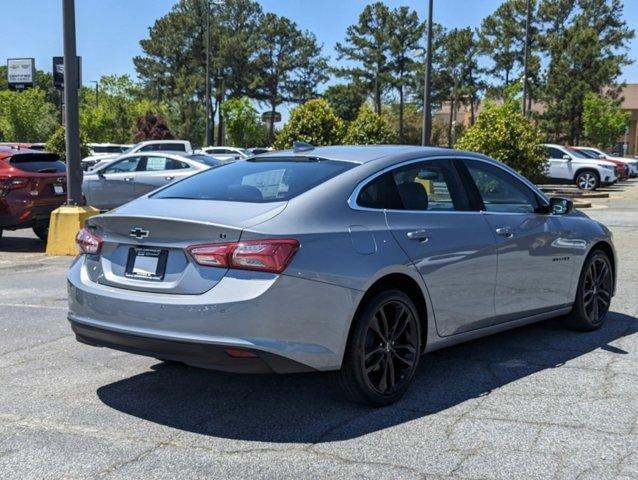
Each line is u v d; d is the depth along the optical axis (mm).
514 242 5426
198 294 4000
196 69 68000
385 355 4520
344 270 4191
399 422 4309
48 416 4438
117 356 5746
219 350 3908
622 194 26531
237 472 3643
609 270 6621
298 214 4215
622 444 3951
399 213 4719
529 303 5676
